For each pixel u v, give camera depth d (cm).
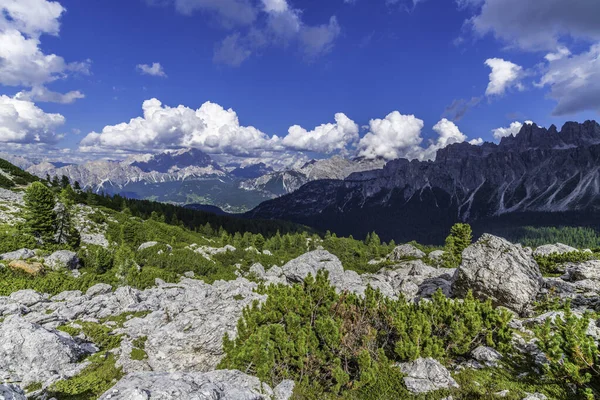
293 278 4291
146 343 1881
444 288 3225
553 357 1248
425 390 1306
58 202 7006
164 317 2392
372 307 1814
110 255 5350
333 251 10569
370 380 1326
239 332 1622
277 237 14900
